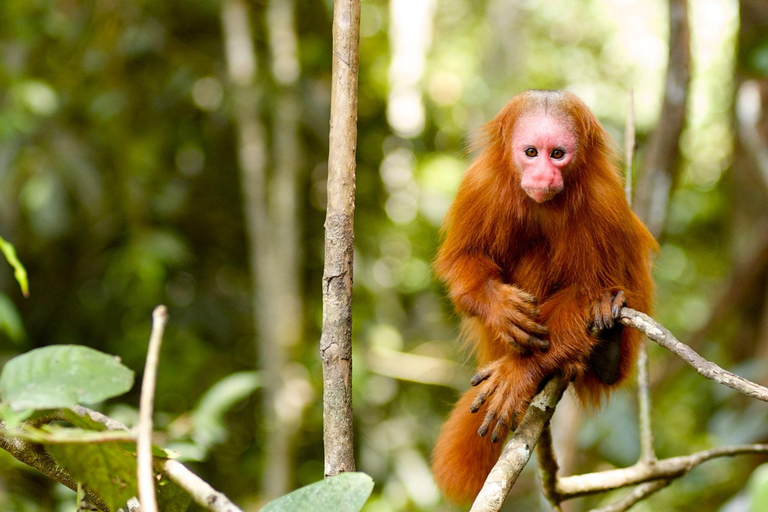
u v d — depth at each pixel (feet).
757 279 33.19
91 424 8.45
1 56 32.01
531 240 16.25
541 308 15.12
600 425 28.19
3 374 7.72
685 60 24.31
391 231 41.29
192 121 36.45
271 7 33.86
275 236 31.40
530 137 14.70
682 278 46.88
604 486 14.82
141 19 34.47
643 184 24.39
